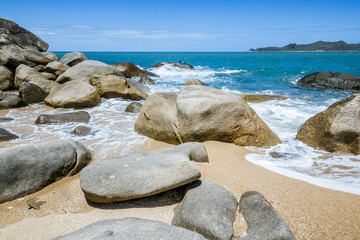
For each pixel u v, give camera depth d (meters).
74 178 3.85
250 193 3.17
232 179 3.68
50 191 3.48
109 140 5.68
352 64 29.14
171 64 26.92
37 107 9.04
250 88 13.75
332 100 10.32
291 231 2.58
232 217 2.78
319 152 5.12
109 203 3.16
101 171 3.23
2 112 8.19
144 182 3.07
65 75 11.15
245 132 5.25
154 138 5.70
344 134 5.00
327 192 3.36
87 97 8.99
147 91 12.27
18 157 3.44
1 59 12.89
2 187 3.21
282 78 17.36
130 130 6.43
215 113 5.03
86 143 5.48
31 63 14.30
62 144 3.98
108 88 10.05
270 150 5.19
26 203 3.21
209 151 4.64
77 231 2.29
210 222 2.62
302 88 13.79
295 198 3.21
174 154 3.77
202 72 22.05
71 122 7.04
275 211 2.76
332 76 14.01
